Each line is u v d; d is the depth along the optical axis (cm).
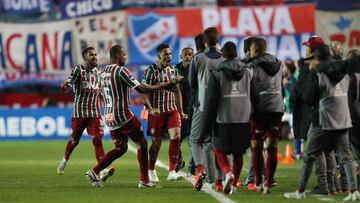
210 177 3409
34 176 4081
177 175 3806
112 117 3394
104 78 3397
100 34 7306
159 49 3788
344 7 7312
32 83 7362
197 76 3275
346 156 2983
